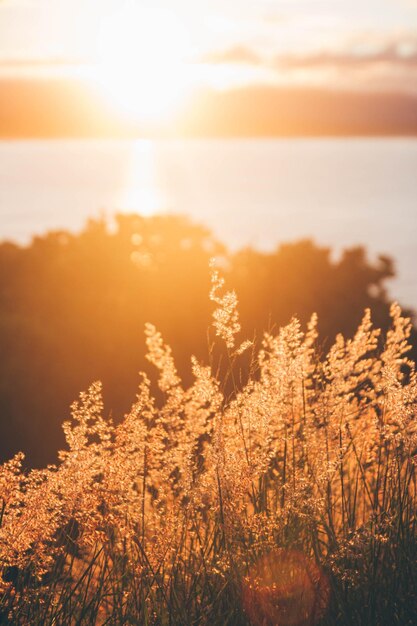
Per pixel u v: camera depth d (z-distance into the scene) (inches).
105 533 101.4
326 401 113.0
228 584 97.9
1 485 97.2
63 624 94.3
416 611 95.4
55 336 687.7
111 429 104.9
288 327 113.3
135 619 95.0
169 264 821.2
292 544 100.0
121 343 675.4
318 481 105.8
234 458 103.1
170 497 106.3
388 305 810.2
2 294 794.8
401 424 107.3
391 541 104.3
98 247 857.5
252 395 108.8
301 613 95.7
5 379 658.8
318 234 7751.0
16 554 98.3
